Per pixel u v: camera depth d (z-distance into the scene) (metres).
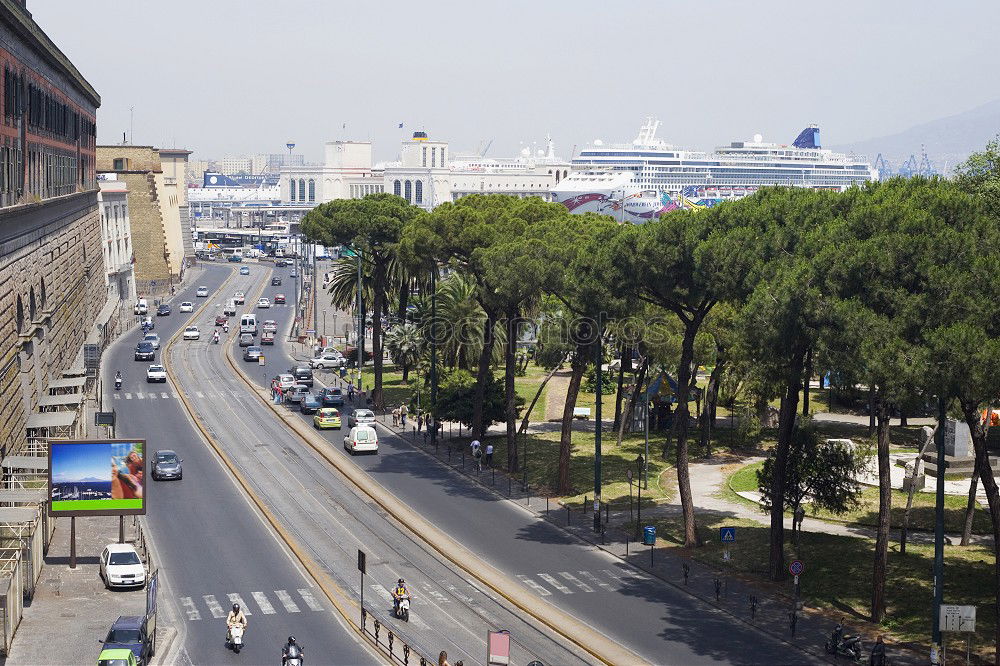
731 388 165.25
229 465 146.75
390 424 180.12
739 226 102.00
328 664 80.06
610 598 95.44
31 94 127.12
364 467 147.50
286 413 187.38
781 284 85.00
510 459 144.25
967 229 82.06
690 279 105.56
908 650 82.25
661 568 103.94
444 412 164.12
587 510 125.94
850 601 93.06
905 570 98.44
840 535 111.38
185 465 147.12
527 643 84.88
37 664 77.56
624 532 116.38
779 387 147.62
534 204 158.00
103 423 144.25
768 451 155.75
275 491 134.25
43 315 132.25
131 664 74.69
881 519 88.44
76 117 184.25
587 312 122.44
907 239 78.81
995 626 85.12
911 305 77.19
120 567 96.50
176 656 81.44
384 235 194.50
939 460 78.94
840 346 80.62
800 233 94.50
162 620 89.69
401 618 90.44
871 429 159.00
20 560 88.81
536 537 115.25
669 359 149.62
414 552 110.69
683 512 113.75
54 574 100.69
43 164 138.00
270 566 105.12
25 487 111.75
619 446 158.75
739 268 97.19
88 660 78.56
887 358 75.50
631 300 116.94
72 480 102.06
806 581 98.44
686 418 110.75
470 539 113.94
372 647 83.69
